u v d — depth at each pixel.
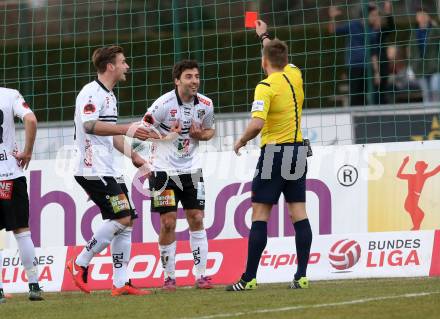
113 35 47.12
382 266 31.64
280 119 26.48
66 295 29.55
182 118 28.95
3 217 27.12
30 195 34.31
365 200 32.38
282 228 32.41
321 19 46.66
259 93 26.20
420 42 44.09
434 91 43.78
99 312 22.52
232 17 43.38
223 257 32.62
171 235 29.36
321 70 45.66
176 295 26.58
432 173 32.06
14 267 33.56
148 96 46.03
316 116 37.34
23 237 27.23
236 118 37.88
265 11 46.41
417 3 45.50
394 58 42.50
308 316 20.00
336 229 32.41
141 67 46.19
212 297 25.08
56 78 45.25
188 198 29.53
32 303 25.92
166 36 46.06
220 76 45.91
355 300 22.89
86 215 33.78
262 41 29.28
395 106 37.41
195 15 42.91
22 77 46.78
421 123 37.38
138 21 46.59
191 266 32.50
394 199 32.19
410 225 31.92
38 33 47.00
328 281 30.61
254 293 25.70
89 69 43.56
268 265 32.19
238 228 32.81
